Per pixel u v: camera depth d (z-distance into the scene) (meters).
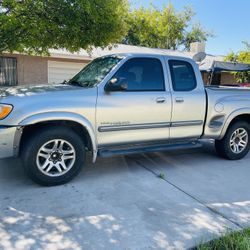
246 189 4.34
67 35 7.54
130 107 4.50
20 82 12.68
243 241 2.79
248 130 5.84
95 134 4.32
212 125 5.36
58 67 13.53
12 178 4.43
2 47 7.33
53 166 4.16
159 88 4.80
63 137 4.14
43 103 3.94
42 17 7.04
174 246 2.82
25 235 2.94
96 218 3.32
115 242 2.86
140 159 5.64
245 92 5.70
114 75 4.45
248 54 16.39
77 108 4.11
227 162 5.66
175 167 5.25
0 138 3.80
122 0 8.20
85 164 5.20
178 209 3.61
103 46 8.41
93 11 7.10
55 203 3.65
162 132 4.89
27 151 3.98
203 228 3.17
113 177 4.62
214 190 4.25
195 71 5.20
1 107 3.83
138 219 3.32
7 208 3.49
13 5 6.34
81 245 2.80
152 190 4.17
